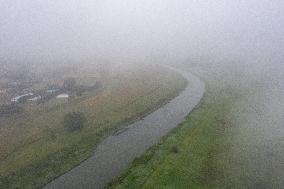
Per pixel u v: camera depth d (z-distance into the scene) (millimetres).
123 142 41500
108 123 48531
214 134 41156
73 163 36188
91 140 42531
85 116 52562
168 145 38031
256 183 29203
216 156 34781
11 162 37000
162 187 28266
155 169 31656
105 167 34688
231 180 29734
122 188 29109
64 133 45250
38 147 40781
